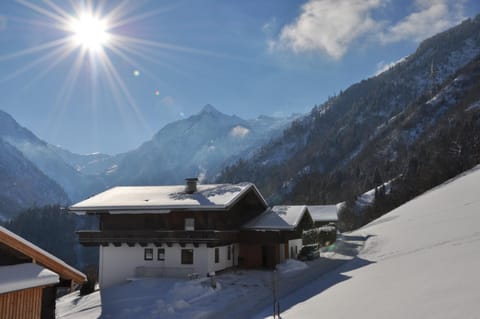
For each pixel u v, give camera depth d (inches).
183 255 1252.5
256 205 1605.6
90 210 1305.4
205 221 1277.1
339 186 6427.2
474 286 446.6
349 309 547.2
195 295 965.2
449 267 637.9
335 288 827.4
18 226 6609.3
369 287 696.4
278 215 1476.4
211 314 805.2
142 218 1320.1
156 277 1238.3
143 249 1293.1
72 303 1064.2
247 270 1341.0
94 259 5777.6
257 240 1379.2
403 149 6830.7
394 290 592.1
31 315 391.5
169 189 1510.8
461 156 4094.5
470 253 713.6
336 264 1322.6
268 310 764.0
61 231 6643.7
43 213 6939.0
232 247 1385.3
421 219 1839.3
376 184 5383.9
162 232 1245.7
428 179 4050.2
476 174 2518.5
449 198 2106.3
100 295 1095.6
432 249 970.7
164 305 884.0
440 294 464.1
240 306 847.7
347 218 4421.8
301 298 821.2
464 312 354.6
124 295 1057.5
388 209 4101.9
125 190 1552.7
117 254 1314.0
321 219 2849.4
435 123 7229.3
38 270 383.6
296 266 1312.7
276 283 1050.1
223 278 1186.6
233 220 1387.8
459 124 5565.9
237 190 1369.3
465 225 1207.6
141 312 864.9
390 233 1795.0
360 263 1194.6
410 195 4065.0
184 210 1261.1
